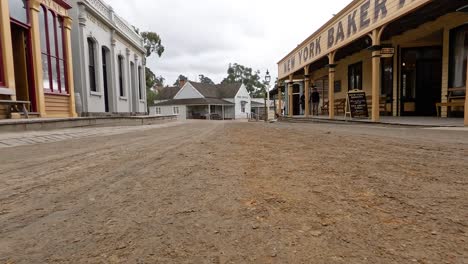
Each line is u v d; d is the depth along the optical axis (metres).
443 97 11.07
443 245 1.37
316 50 14.54
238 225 1.64
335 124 10.84
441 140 4.76
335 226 1.60
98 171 3.02
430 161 3.17
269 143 5.05
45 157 3.86
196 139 5.90
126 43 18.05
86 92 12.57
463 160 3.19
